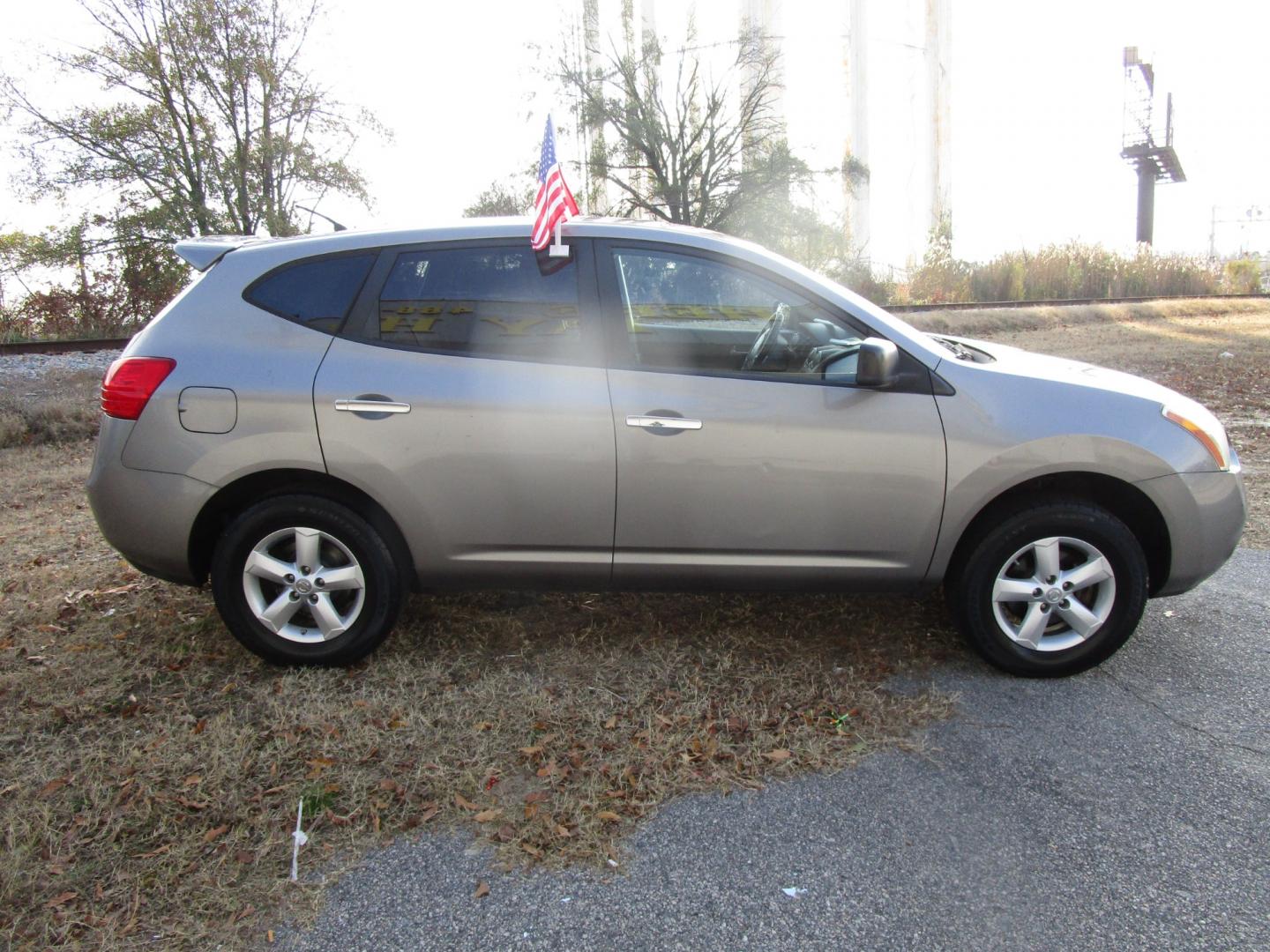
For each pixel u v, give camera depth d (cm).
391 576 359
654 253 355
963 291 2584
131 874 247
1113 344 1550
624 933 226
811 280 355
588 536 351
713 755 302
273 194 2239
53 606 438
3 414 923
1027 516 346
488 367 346
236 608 357
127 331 1822
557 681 355
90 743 312
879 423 342
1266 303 2372
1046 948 220
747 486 344
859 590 361
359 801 279
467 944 223
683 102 2791
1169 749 305
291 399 342
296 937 226
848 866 250
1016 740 312
